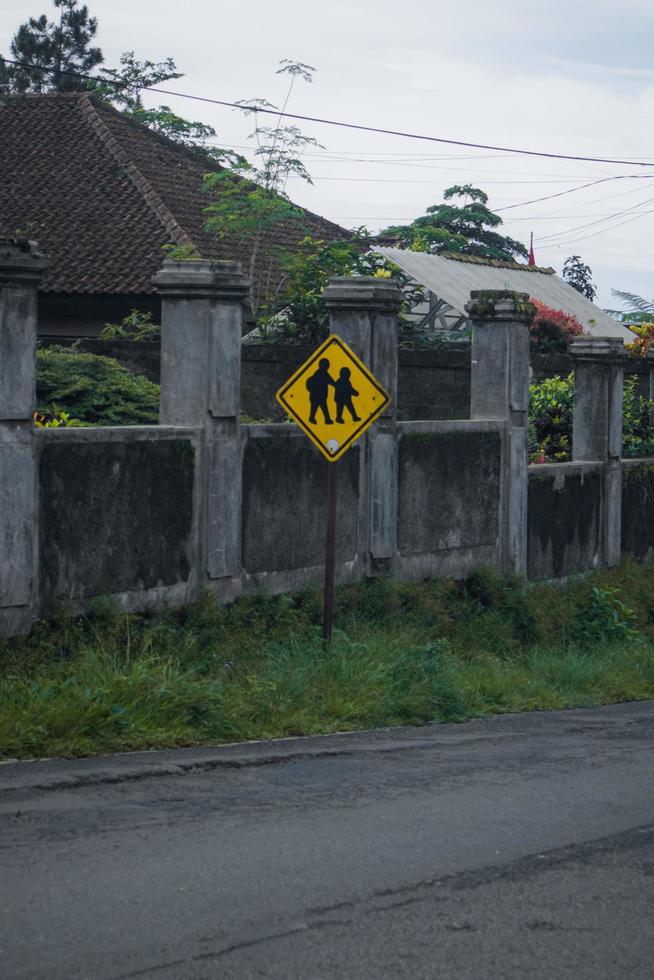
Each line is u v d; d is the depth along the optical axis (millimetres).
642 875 6473
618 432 19656
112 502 11336
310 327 19859
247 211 26953
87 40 59000
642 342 25531
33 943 5152
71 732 9023
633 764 9484
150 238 27453
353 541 14297
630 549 20406
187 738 9492
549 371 21812
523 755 9711
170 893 5824
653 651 16516
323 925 5508
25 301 10375
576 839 7125
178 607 12094
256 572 13008
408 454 15039
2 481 10242
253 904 5727
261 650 12133
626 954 5348
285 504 13320
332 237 32438
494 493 16625
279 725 10188
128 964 4969
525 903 5945
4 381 10219
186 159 33062
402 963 5125
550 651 15570
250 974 4934
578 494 18672
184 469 12094
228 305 12453
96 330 26672
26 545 10477
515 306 16641
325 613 12414
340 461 14070
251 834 6914
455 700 11703
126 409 14727
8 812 7180
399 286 14602
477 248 52750
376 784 8367
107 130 31766
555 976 5074
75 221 28141
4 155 31031
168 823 7082
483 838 7055
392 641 13055
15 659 10211
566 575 18422
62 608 10828
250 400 18625
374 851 6676
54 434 10758
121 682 9766
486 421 16422
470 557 16219
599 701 13453
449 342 21234
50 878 5973
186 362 12344
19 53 58344
